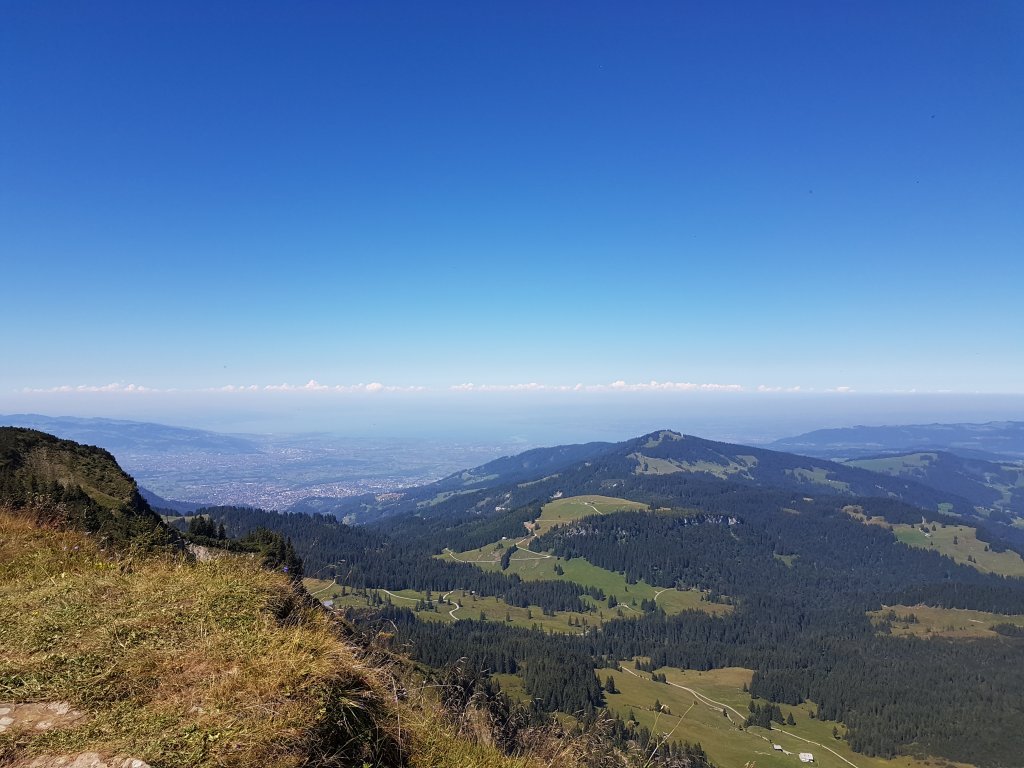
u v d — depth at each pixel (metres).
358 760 5.43
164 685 5.44
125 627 6.45
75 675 5.55
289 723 4.99
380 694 6.34
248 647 6.12
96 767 4.36
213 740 4.67
